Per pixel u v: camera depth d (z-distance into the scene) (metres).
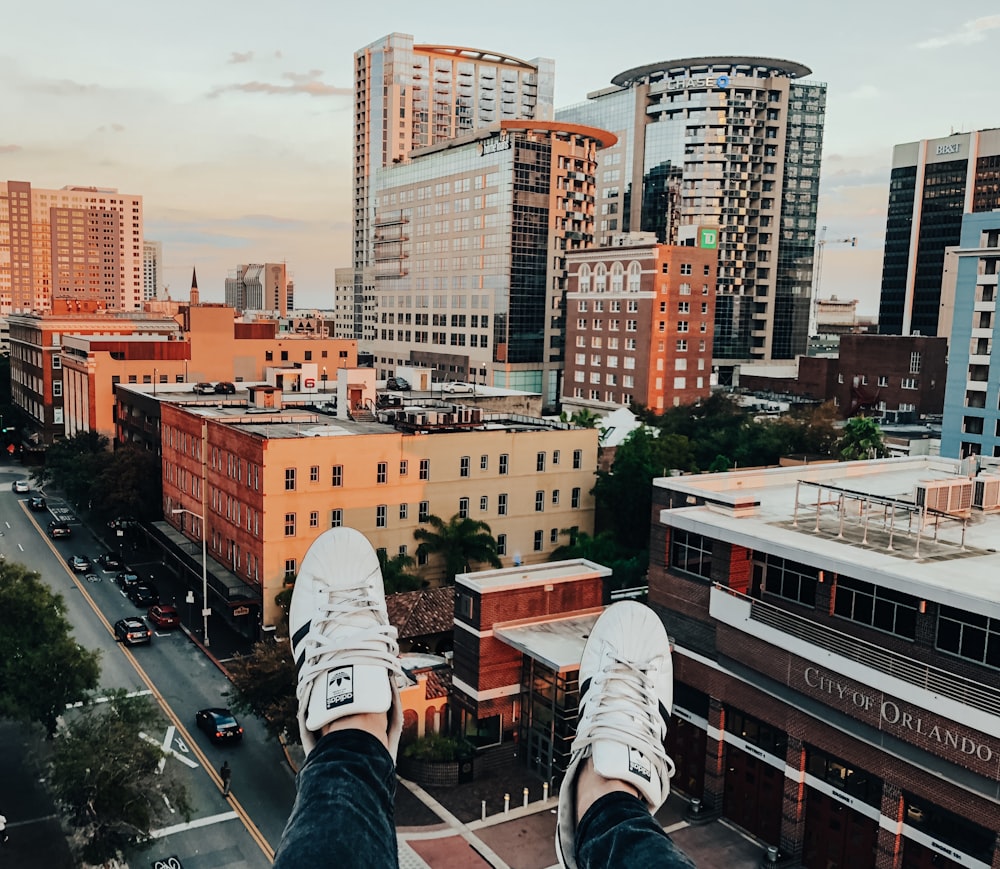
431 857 34.31
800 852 34.03
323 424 66.50
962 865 28.05
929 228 191.12
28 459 119.12
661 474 68.56
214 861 33.28
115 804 29.97
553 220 152.00
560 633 42.66
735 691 36.47
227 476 60.34
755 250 187.00
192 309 106.75
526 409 94.25
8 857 32.69
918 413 120.81
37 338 121.50
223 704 46.97
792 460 80.94
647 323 119.25
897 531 35.91
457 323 162.50
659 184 189.25
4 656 36.59
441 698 44.00
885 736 29.31
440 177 165.75
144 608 62.06
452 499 62.19
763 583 36.03
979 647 27.52
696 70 186.25
